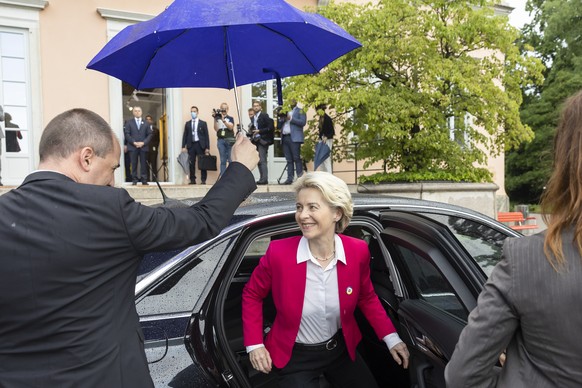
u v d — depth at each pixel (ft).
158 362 5.39
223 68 5.95
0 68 29.12
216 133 31.81
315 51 5.82
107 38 31.60
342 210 6.28
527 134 25.46
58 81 30.40
